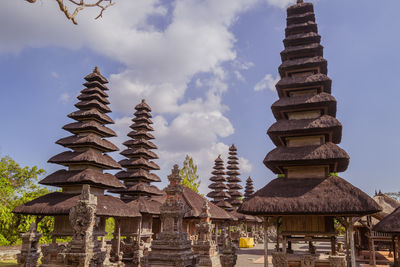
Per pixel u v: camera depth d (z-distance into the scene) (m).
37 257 24.00
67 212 26.38
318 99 24.92
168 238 21.22
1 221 35.97
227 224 51.59
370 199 20.09
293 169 24.92
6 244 35.56
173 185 22.62
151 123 46.59
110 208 29.92
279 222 25.83
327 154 22.81
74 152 32.31
